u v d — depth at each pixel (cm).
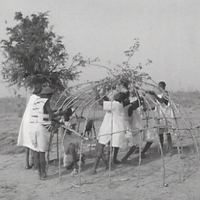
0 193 620
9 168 792
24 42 1027
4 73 1047
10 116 2020
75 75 1098
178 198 568
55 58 1057
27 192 623
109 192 605
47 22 1055
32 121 680
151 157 857
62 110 725
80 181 648
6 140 1073
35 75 1035
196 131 1173
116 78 706
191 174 701
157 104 789
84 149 952
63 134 730
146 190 611
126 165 780
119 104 719
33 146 685
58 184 661
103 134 714
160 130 849
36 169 772
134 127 785
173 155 869
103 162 814
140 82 712
